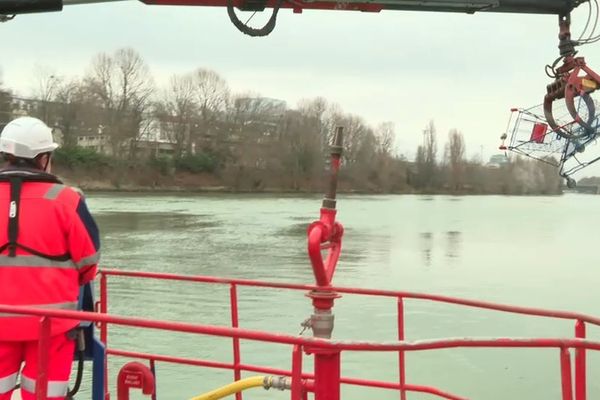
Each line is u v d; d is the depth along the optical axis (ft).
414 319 65.98
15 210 11.39
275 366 46.16
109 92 356.38
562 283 98.73
